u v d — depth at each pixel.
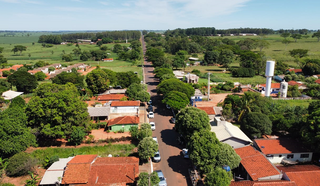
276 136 51.94
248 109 57.50
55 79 88.25
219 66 163.62
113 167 37.66
